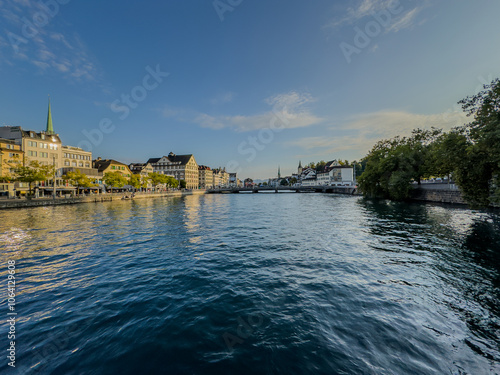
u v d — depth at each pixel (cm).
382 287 760
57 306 654
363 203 4141
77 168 5816
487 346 486
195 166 13350
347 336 509
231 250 1231
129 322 570
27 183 4875
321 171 12675
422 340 500
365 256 1092
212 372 412
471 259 1023
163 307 641
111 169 7425
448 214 2347
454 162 1755
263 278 841
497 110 1362
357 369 416
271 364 429
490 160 1443
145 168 9938
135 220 2366
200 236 1595
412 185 4122
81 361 442
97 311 625
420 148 3984
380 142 5312
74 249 1266
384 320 572
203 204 4684
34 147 5203
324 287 760
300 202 5050
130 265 1005
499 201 1430
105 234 1667
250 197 7706
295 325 549
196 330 533
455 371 418
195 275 879
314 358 443
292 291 731
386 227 1784
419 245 1258
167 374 409
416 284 781
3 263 1034
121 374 411
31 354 459
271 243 1373
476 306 642
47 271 936
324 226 1925
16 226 1972
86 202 4788
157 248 1284
